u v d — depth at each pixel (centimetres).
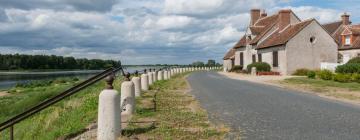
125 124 975
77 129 941
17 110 2327
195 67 7962
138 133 871
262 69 4288
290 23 4662
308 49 4050
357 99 1588
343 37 4831
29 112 805
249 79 3197
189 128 941
